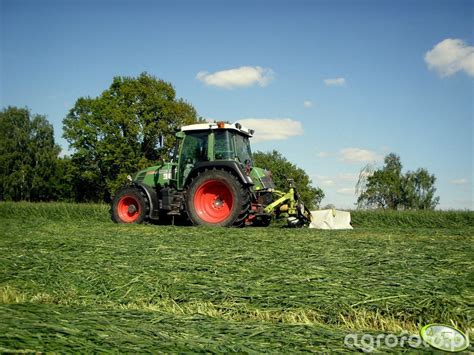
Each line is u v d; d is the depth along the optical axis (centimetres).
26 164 5450
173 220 1095
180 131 1099
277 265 460
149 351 214
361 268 439
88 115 3878
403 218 1256
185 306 347
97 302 366
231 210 988
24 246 618
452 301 328
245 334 258
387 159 4053
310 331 267
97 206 1748
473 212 1259
